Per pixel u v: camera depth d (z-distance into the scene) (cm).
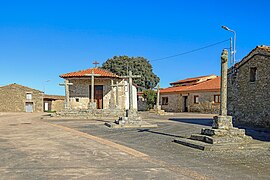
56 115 2758
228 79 2259
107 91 3547
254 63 2034
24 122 2297
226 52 1245
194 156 916
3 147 1035
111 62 6481
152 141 1241
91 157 865
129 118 1923
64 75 3550
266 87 1923
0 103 5506
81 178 636
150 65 6706
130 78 2047
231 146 1061
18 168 723
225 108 1219
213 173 700
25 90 5606
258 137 1377
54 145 1084
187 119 2675
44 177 641
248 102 2064
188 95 4338
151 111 3788
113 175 662
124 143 1170
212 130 1170
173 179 636
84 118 2741
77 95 3541
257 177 679
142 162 806
